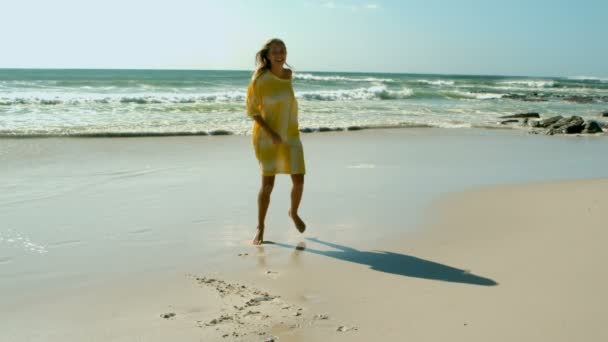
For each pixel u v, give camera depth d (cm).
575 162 977
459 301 314
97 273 367
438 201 598
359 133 1384
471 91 4525
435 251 418
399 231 479
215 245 437
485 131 1562
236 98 2444
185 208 562
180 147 1052
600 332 271
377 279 354
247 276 362
